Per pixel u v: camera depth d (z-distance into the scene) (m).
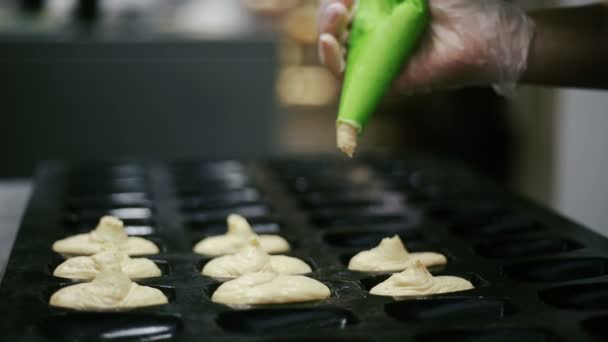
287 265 1.73
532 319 1.38
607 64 1.72
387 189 2.48
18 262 1.76
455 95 4.36
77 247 1.83
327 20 1.66
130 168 2.78
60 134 3.38
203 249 1.87
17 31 3.40
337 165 2.83
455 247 1.88
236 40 3.46
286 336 1.32
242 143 3.53
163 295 1.53
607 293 1.55
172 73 3.43
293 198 2.39
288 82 7.05
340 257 1.83
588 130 2.88
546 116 3.45
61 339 1.39
